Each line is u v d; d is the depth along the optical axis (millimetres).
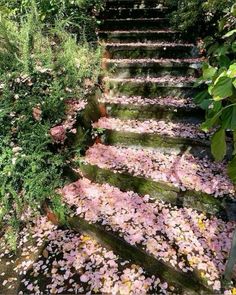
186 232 2180
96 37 4461
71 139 2713
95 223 2246
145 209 2385
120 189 2633
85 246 2260
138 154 2951
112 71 4082
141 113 3387
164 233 2172
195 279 1846
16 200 2330
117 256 2166
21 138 2561
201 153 2848
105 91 3754
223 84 1568
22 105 2646
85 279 2016
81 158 2734
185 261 1954
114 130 3131
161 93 3682
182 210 2400
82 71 3289
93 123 3172
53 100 2732
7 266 2205
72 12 4020
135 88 3750
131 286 1941
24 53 2939
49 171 2455
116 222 2250
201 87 3494
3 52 3111
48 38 3621
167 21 4957
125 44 4508
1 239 2475
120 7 5625
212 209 2350
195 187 2443
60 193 2484
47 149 2553
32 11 3496
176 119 3285
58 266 2137
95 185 2658
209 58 3479
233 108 1675
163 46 4309
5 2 4012
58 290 1972
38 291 1987
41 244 2338
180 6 4613
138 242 2082
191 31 4484
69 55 3219
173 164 2768
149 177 2584
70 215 2348
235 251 1668
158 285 1942
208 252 2018
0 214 2377
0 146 2486
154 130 3080
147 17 5301
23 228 2512
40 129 2553
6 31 3156
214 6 3322
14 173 2357
